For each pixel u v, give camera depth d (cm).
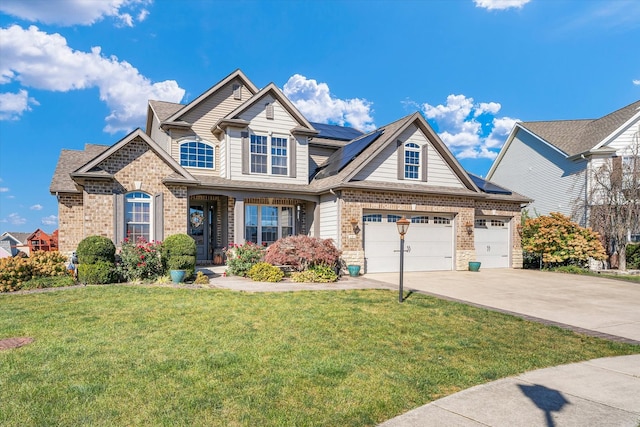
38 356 523
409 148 1677
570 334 696
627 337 690
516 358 559
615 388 455
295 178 1717
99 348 558
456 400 417
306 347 576
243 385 441
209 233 1789
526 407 401
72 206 1488
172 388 430
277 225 1769
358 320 738
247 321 712
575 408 400
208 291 998
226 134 1608
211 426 353
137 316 739
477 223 1861
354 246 1505
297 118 1733
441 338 646
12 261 1082
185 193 1420
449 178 1758
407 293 1050
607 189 1828
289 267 1445
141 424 355
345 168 1608
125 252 1188
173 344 578
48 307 811
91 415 369
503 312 861
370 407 396
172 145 1636
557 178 2330
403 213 1639
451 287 1222
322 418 371
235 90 1781
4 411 375
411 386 452
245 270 1362
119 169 1313
